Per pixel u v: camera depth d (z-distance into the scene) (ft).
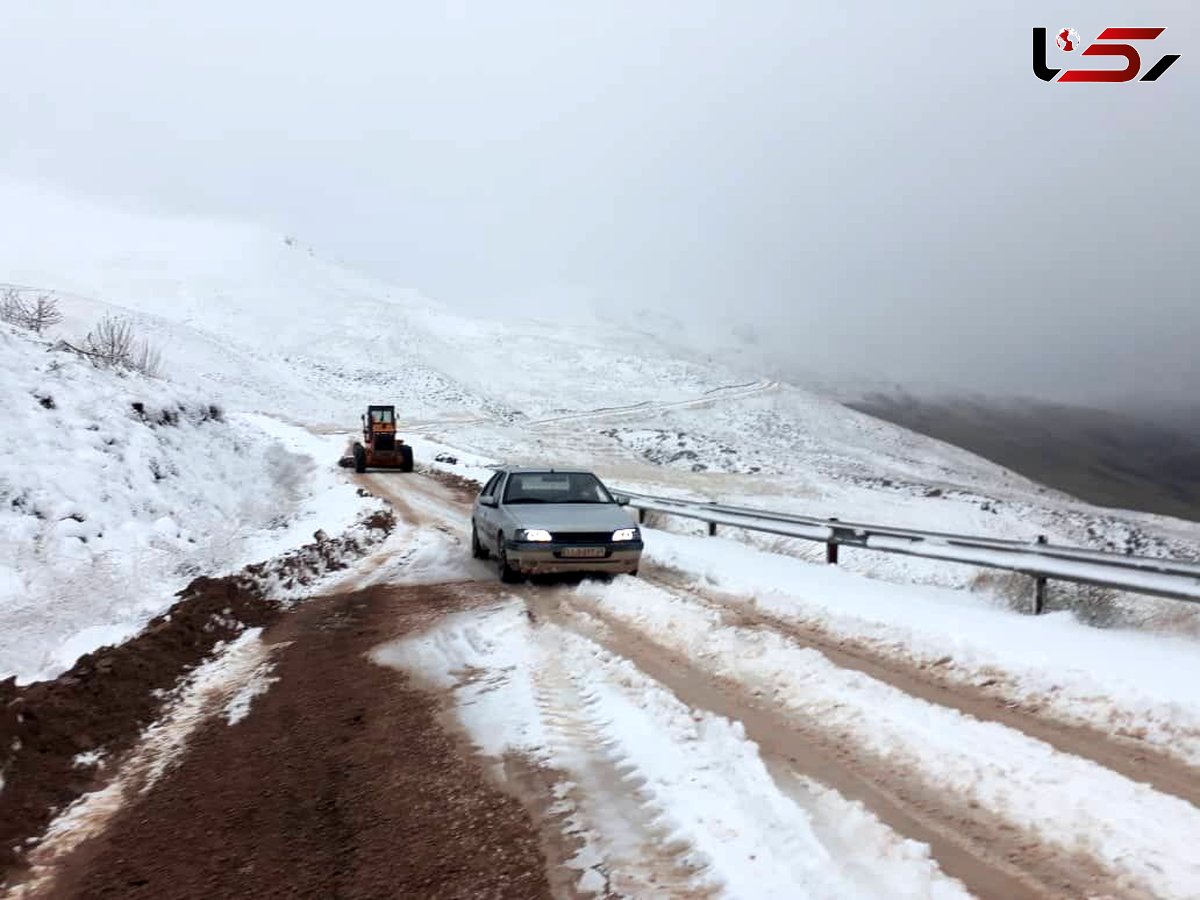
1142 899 10.58
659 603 28.63
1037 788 13.79
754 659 21.76
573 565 33.04
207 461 63.36
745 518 47.75
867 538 37.27
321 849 13.14
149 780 16.26
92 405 51.75
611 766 15.66
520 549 32.83
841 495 136.67
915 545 34.30
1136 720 16.49
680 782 14.71
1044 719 17.04
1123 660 19.90
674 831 12.98
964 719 17.07
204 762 17.01
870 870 11.50
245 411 204.13
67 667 23.31
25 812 14.82
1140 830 12.28
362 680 22.27
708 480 142.41
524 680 21.39
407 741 17.61
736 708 18.26
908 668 20.86
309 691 21.48
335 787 15.46
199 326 338.13
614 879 11.71
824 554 57.26
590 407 285.43
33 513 37.22
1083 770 14.42
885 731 16.53
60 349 62.64
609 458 174.19
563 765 15.80
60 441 44.45
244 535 50.37
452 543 48.21
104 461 45.44
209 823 14.23
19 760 16.40
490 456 158.40
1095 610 28.14
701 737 16.70
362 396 262.06
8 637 25.91
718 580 32.81
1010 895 10.75
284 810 14.60
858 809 13.21
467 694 20.57
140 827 14.21
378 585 36.04
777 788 14.19
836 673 20.24
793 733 16.70
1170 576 23.93
